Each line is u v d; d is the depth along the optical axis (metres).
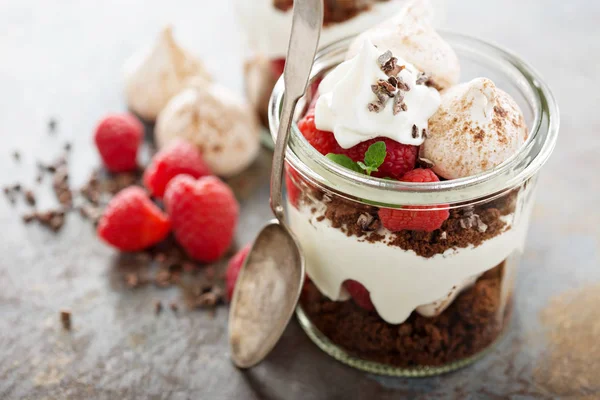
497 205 0.29
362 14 0.35
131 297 0.35
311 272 0.31
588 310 0.34
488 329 0.32
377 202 0.28
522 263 0.35
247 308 0.32
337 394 0.32
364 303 0.31
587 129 0.39
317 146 0.30
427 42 0.30
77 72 0.43
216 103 0.38
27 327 0.34
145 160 0.39
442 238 0.29
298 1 0.27
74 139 0.40
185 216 0.35
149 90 0.40
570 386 0.32
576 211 0.36
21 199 0.38
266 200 0.38
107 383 0.32
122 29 0.45
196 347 0.33
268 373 0.32
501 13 0.44
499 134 0.29
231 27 0.45
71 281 0.35
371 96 0.29
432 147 0.29
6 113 0.41
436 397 0.32
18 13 0.46
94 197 0.38
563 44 0.42
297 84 0.28
